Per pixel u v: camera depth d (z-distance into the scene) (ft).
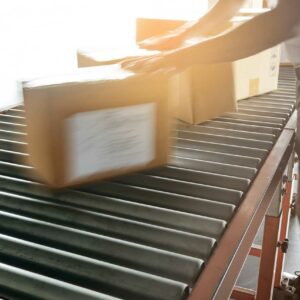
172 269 2.33
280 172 3.90
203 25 4.68
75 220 2.81
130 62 3.56
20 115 4.99
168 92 3.33
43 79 3.05
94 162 3.10
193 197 3.10
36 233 2.65
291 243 8.19
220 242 2.59
